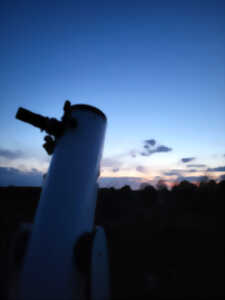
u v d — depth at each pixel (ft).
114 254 10.81
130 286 7.58
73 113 5.54
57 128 5.01
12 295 4.34
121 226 16.89
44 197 4.40
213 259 9.62
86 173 4.68
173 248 11.33
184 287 7.40
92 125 5.38
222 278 7.90
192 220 17.44
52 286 3.36
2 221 16.56
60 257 3.62
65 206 4.08
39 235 3.83
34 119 5.01
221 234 13.19
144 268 9.07
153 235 13.98
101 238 4.50
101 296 3.90
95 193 5.41
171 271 8.66
